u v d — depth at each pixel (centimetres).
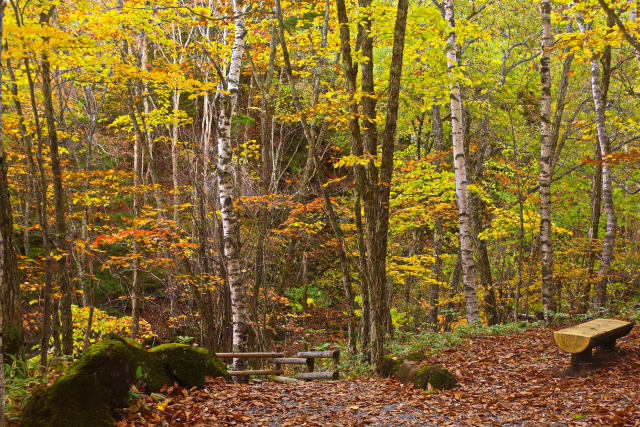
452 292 1823
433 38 1004
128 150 1983
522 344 954
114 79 965
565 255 1883
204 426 502
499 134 1872
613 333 741
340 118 945
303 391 689
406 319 1817
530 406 592
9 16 740
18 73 859
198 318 1420
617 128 1764
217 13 1512
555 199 1964
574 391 635
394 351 975
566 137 1681
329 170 1950
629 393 598
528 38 1816
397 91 901
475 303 1282
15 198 1628
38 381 514
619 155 957
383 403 628
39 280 1246
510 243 1806
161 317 1562
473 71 1778
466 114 1753
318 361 1481
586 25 1487
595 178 1622
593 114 1914
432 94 1071
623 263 1934
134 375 551
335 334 1908
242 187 1359
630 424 498
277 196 1279
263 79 1744
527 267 1811
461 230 1309
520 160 1959
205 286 1266
